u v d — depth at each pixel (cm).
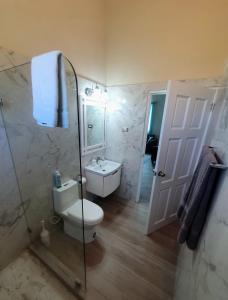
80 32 189
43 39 150
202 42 175
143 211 253
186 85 155
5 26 121
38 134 154
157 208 198
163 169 179
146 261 168
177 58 193
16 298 131
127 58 227
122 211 252
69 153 150
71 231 152
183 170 200
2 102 129
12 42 127
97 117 251
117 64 238
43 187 170
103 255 173
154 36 200
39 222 174
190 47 183
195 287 85
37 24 142
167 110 154
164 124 158
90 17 200
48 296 132
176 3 177
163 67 205
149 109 230
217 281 61
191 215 102
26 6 131
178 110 162
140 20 203
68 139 144
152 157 470
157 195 188
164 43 196
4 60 123
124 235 203
